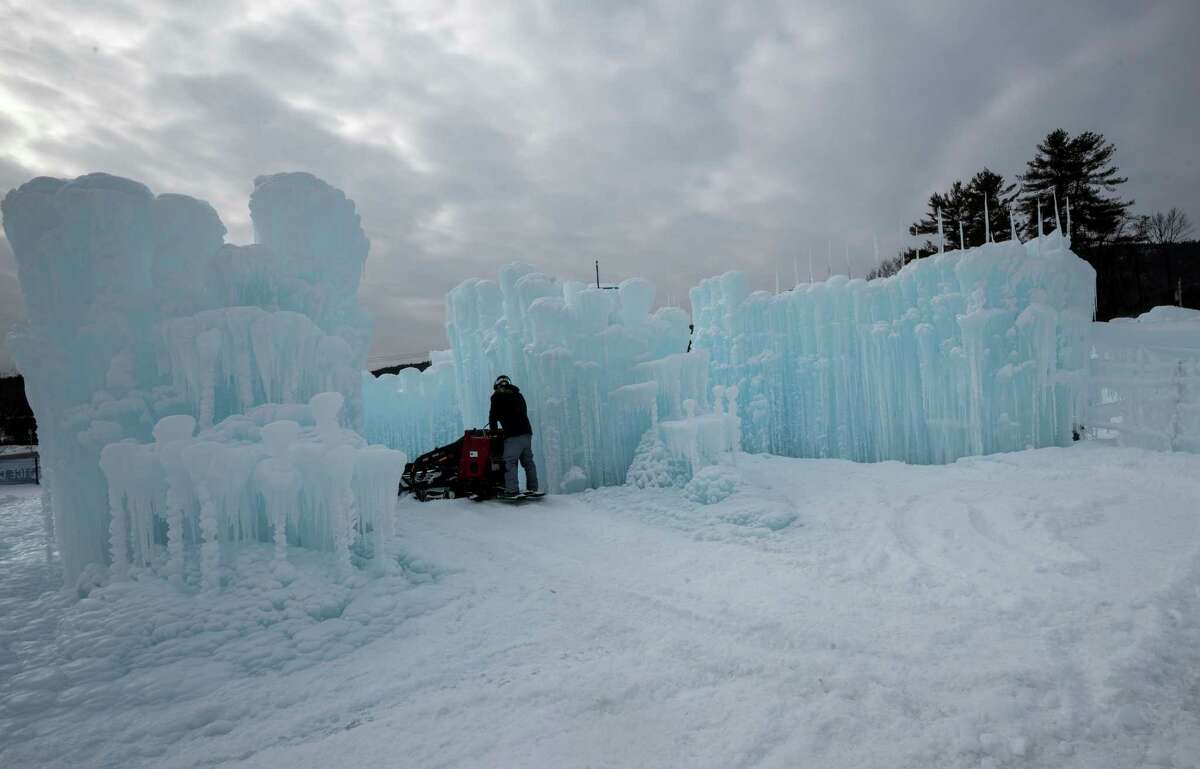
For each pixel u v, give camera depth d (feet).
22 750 8.79
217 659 11.59
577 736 8.57
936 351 30.45
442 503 26.96
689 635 12.34
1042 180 108.27
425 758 8.21
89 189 16.39
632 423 29.73
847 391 33.45
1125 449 25.90
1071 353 28.50
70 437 16.21
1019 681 9.34
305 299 18.95
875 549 17.76
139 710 9.97
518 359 31.48
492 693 10.11
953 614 12.52
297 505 15.02
